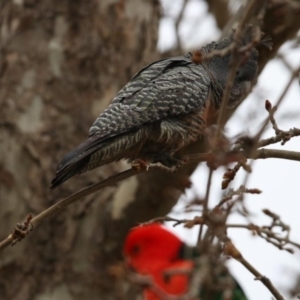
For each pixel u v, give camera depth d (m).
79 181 12.62
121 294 12.38
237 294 10.23
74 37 13.40
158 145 9.59
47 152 12.82
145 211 11.70
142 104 9.41
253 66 10.42
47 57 13.28
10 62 13.27
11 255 12.45
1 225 12.51
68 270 12.44
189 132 9.82
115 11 13.61
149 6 14.00
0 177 12.65
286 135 8.41
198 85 9.87
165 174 11.10
